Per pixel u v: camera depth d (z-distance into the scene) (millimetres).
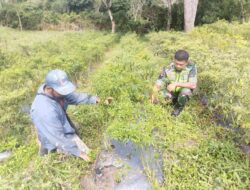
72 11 27344
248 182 2475
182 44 6234
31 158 3381
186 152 2885
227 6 17875
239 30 8258
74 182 2656
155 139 3008
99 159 2900
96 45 10977
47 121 2588
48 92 2699
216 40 6527
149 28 21531
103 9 24938
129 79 4074
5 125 4297
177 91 3689
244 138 3100
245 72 3914
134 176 2654
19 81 5508
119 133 2977
